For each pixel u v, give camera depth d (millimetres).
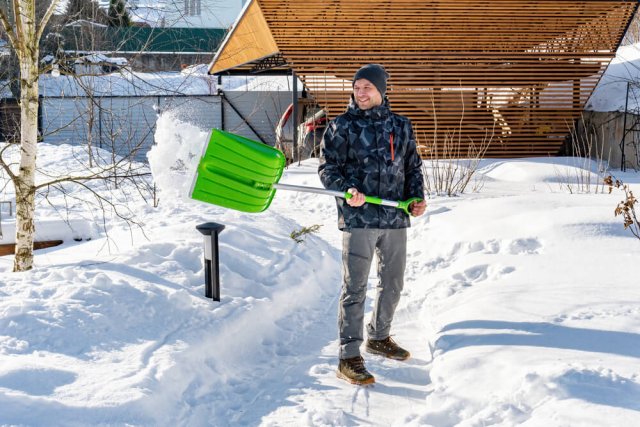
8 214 9203
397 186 4461
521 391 3510
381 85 4371
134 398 3486
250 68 22344
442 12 13227
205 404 3969
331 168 4379
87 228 8344
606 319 4438
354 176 4398
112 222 8805
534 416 3299
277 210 9938
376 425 3762
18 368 3568
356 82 4379
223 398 4105
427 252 7242
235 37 17609
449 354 4246
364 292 4441
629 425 3070
